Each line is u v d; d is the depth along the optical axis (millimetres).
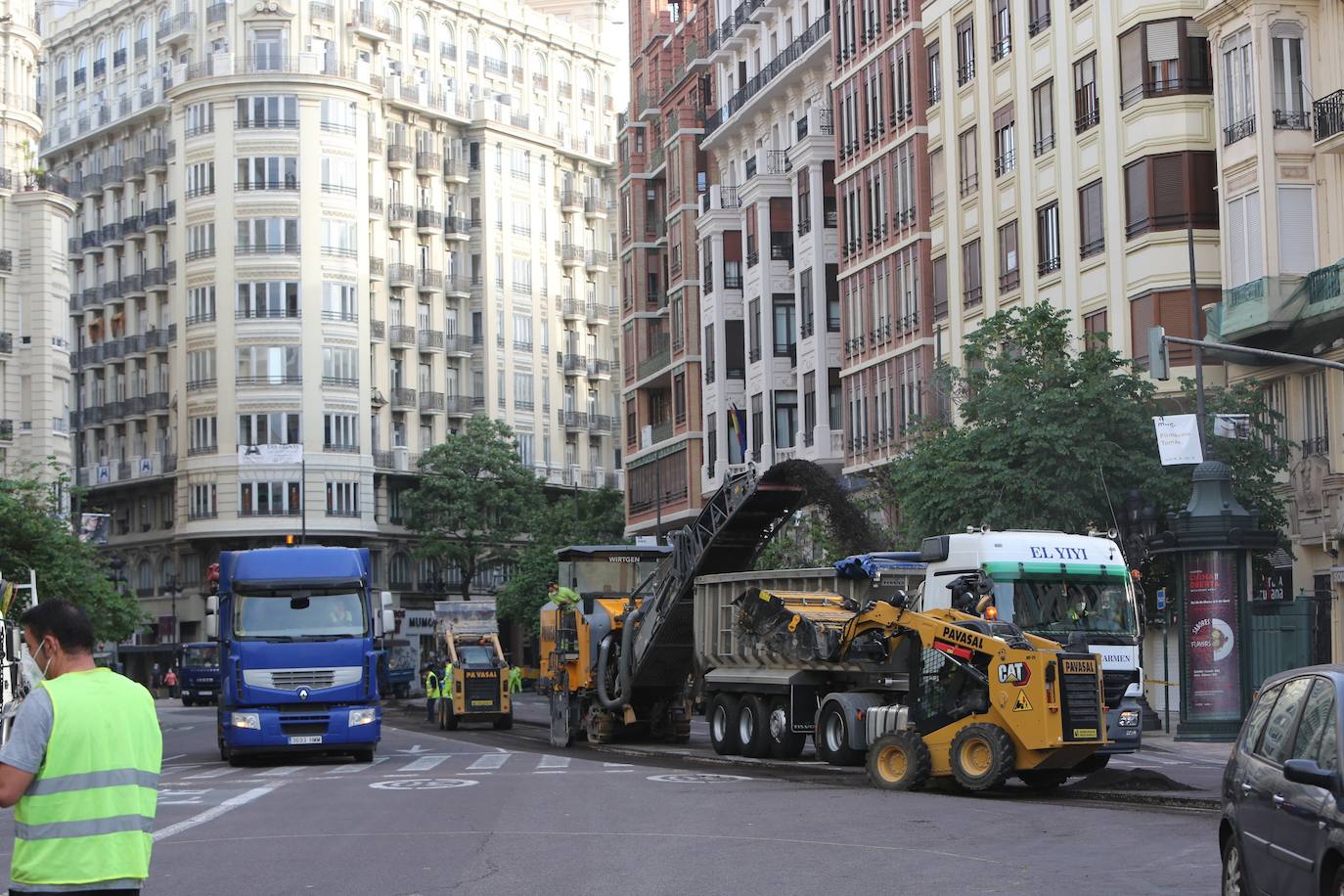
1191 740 32812
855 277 65750
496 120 114438
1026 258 53906
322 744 32438
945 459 42094
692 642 36375
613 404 124312
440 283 110688
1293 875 10562
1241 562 32906
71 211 85188
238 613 32688
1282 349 42969
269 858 16844
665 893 14039
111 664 96312
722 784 25422
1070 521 40375
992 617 24828
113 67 112875
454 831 18969
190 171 103750
